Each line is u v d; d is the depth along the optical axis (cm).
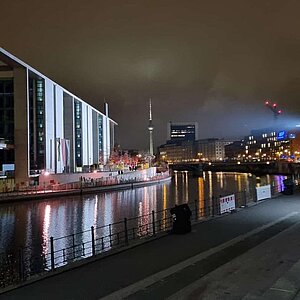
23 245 3903
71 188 8638
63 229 4888
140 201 8056
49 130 10381
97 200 8000
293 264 1373
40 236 4438
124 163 15700
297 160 17438
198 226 2388
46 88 10212
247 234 2062
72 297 1142
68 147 11650
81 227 5016
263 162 19300
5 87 9794
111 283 1259
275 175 17025
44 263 2798
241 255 1562
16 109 8888
